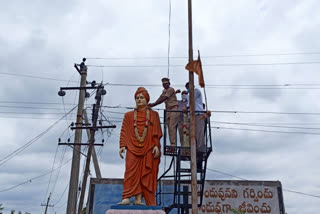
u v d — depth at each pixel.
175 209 19.89
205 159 12.94
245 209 20.36
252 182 20.91
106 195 20.23
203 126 12.55
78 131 21.77
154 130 11.78
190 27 12.16
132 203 11.73
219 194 20.58
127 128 11.81
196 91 12.99
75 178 20.61
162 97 12.44
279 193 20.73
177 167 12.47
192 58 11.70
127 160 11.41
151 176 11.36
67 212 19.77
